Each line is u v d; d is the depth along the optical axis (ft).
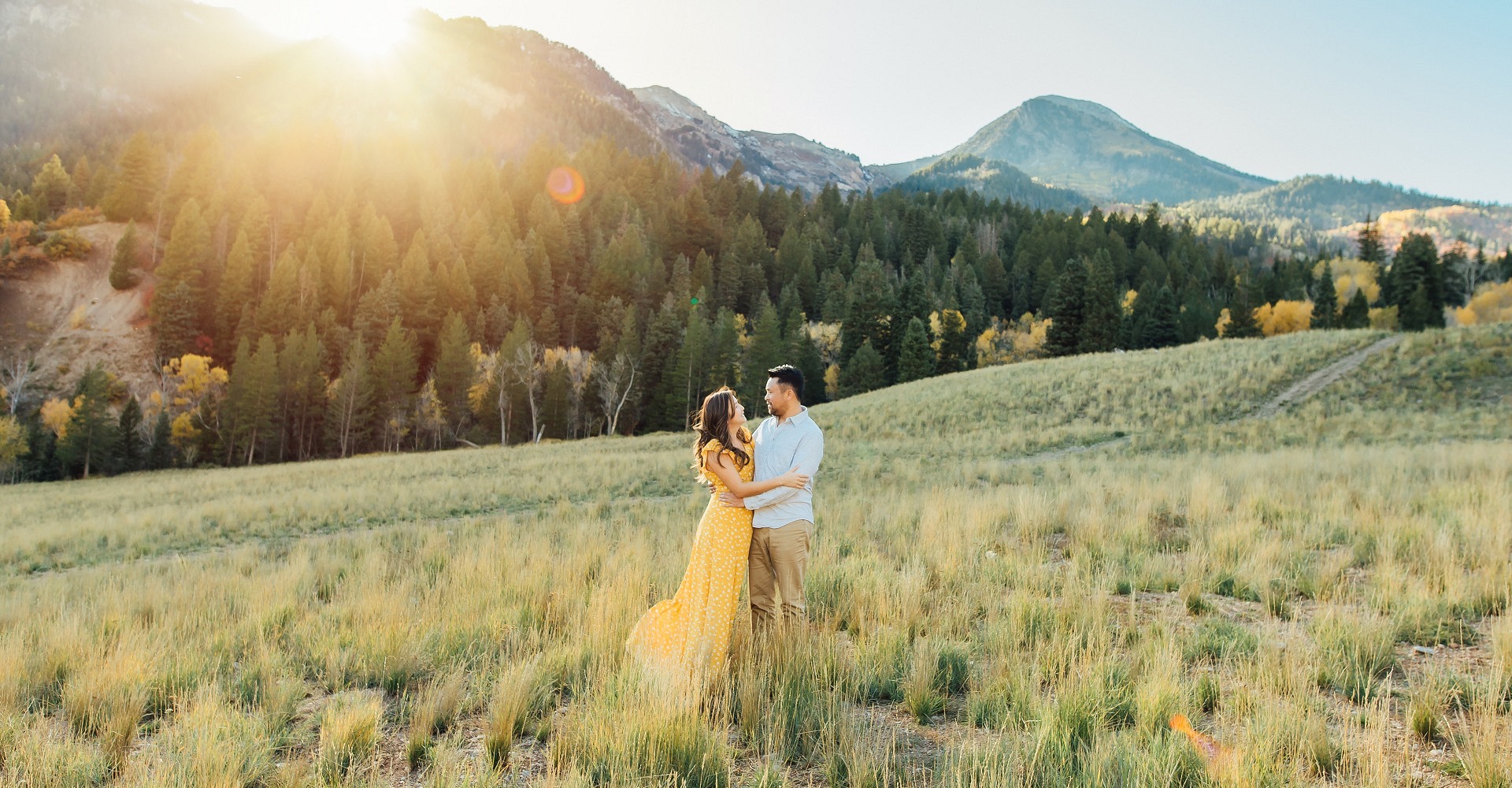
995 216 504.43
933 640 13.67
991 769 8.71
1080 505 30.17
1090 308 226.79
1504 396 73.51
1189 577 17.81
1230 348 116.57
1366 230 338.34
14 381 242.99
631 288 304.91
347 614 18.78
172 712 12.94
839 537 26.58
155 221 347.15
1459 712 10.30
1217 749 9.50
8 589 32.40
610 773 9.47
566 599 17.88
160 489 92.68
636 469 71.46
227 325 261.65
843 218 451.12
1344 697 11.40
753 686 11.43
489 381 215.10
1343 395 81.97
